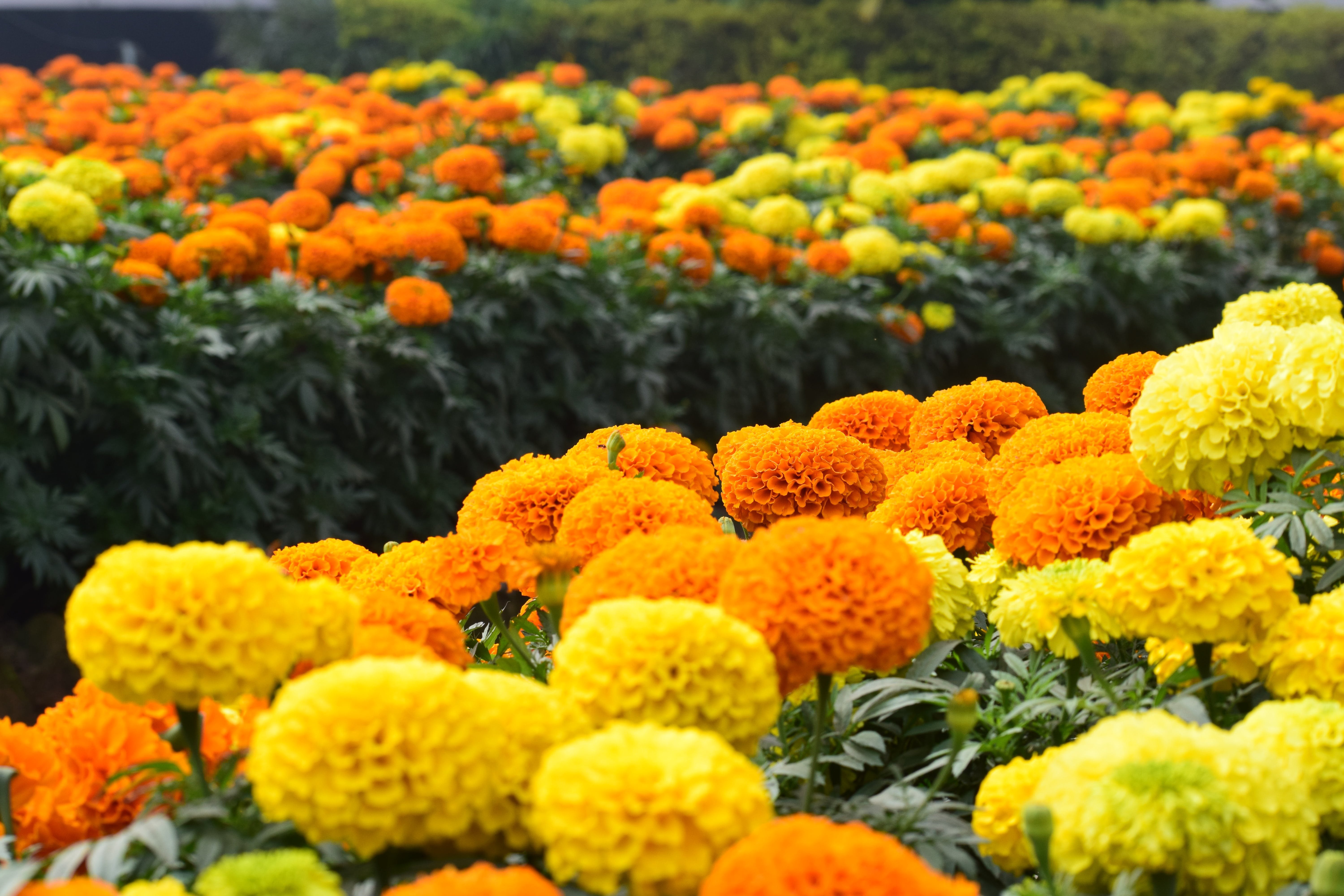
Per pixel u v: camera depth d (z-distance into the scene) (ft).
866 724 7.13
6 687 14.98
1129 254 24.40
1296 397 6.88
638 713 5.07
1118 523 7.39
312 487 16.71
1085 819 4.66
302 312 16.17
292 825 5.06
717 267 20.62
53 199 15.43
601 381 18.89
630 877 4.33
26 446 15.01
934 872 4.92
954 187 26.12
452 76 34.17
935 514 8.49
